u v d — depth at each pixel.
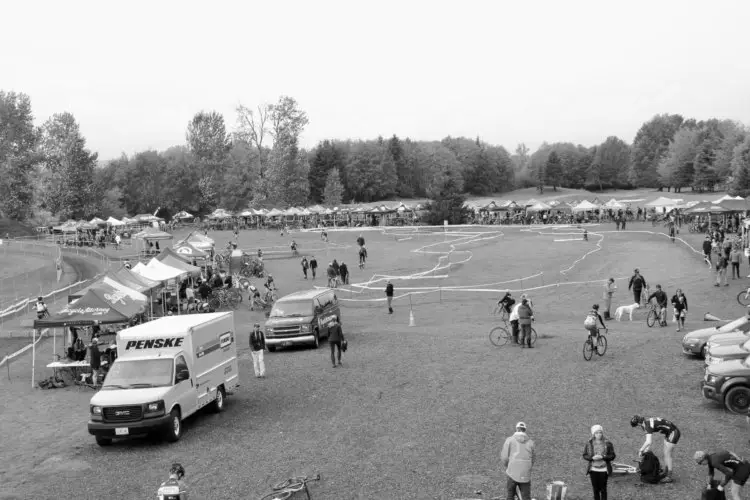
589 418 17.36
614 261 58.56
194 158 149.75
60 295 45.56
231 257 59.94
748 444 14.98
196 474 14.51
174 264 41.22
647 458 13.11
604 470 11.72
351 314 41.28
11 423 19.59
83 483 14.26
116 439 17.75
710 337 22.62
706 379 17.89
